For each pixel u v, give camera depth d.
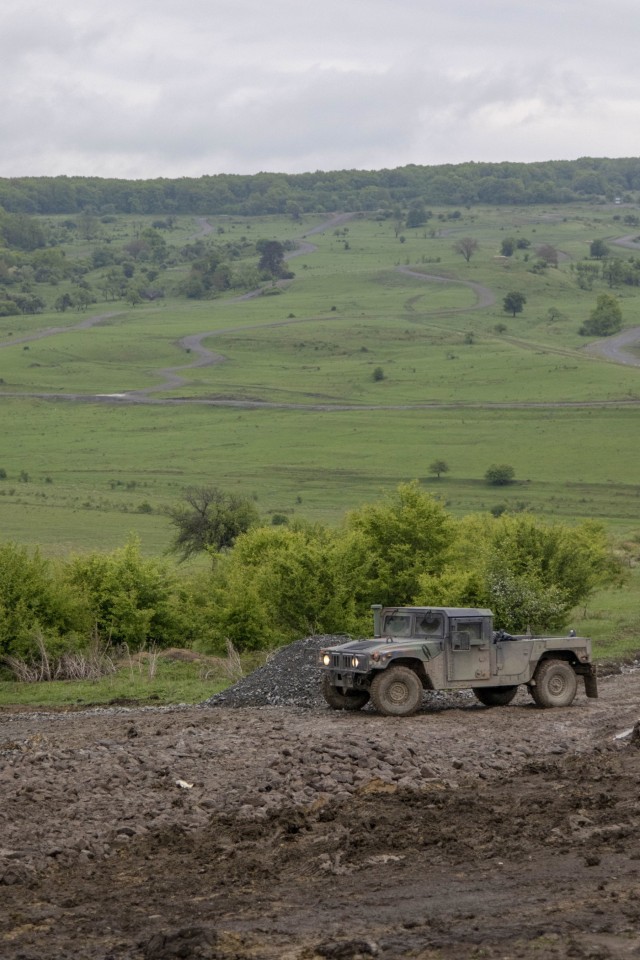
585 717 28.19
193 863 15.17
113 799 19.23
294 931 11.65
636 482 189.12
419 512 55.12
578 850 14.44
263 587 50.41
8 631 45.31
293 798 19.08
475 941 10.77
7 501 167.00
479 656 29.05
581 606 62.03
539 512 162.75
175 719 29.11
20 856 15.77
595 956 9.95
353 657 28.45
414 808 17.88
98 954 11.23
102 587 50.22
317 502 175.38
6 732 28.47
